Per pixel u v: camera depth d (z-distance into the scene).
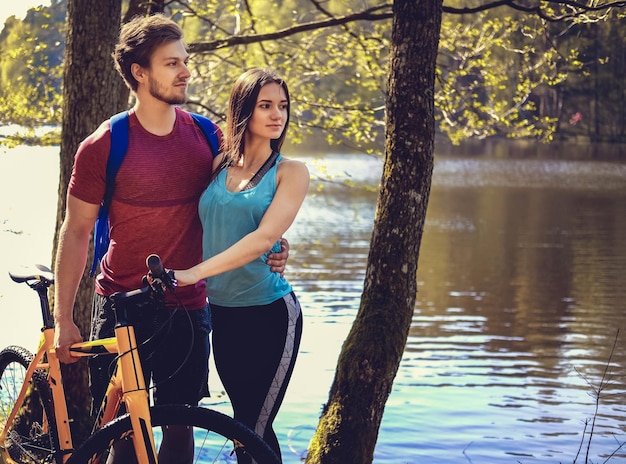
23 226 17.84
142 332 3.34
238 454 3.04
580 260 19.80
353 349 4.05
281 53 9.75
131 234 3.35
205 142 3.46
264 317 3.44
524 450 7.76
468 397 9.31
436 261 19.80
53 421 3.91
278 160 3.42
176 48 3.29
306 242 22.45
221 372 3.52
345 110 9.38
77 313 5.11
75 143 5.16
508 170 50.12
